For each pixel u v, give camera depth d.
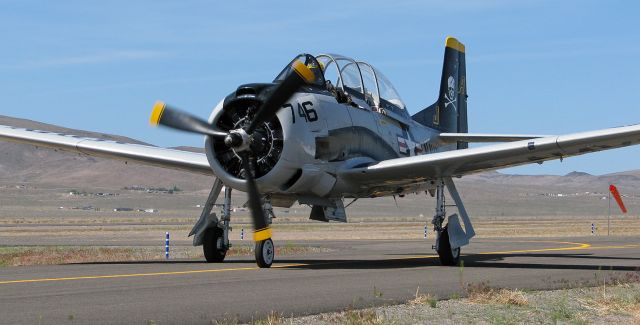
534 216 141.12
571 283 13.04
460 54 26.38
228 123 16.58
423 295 11.05
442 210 18.48
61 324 8.47
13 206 157.25
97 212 139.12
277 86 15.73
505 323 8.94
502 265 17.95
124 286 12.25
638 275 14.37
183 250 28.09
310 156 16.55
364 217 119.69
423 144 22.20
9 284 12.58
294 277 13.94
